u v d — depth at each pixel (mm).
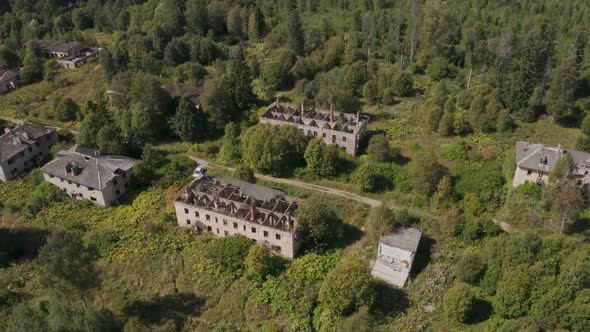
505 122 106500
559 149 87125
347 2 179625
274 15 182750
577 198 76688
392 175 97938
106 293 78750
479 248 79062
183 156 111812
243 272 79500
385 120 117750
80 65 166500
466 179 93812
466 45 138250
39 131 115938
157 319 74062
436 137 108375
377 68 136125
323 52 146125
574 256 65812
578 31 128500
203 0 185125
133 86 121062
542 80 116688
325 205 84750
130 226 91688
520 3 166750
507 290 64750
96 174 98500
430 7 151000
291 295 74812
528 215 83438
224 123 121125
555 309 61219
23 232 92312
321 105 119750
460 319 66188
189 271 80812
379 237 81812
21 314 63781
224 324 71750
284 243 81562
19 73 156750
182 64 152750
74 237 69312
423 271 76500
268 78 136625
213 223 87812
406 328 67688
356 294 68375
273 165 102312
